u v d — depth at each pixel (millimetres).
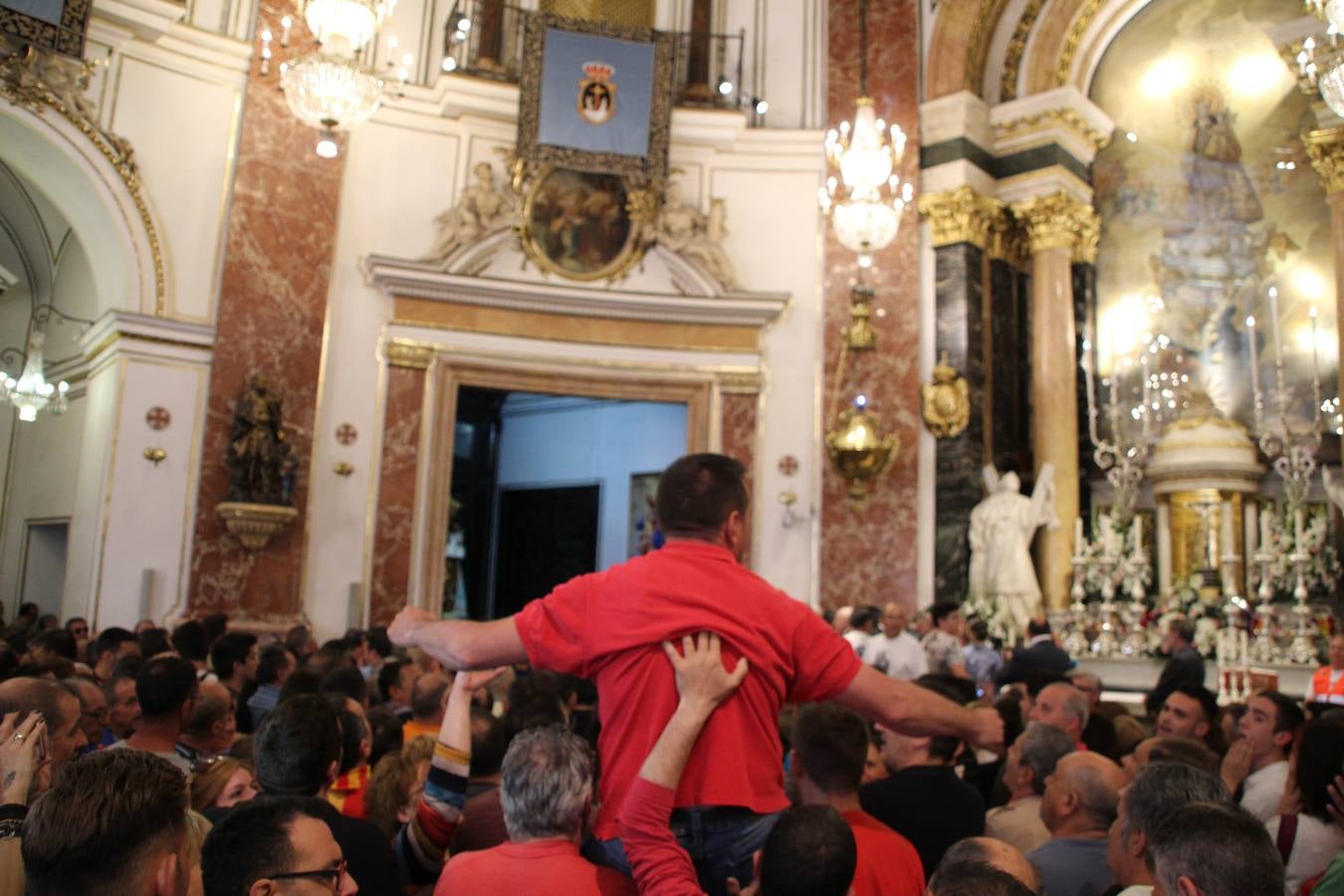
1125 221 14508
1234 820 2225
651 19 14984
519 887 2244
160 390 12031
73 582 12477
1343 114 7902
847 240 11922
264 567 12164
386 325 13203
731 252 14305
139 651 6574
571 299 13680
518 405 18578
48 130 11469
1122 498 13102
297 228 12758
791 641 2342
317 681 4688
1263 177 13633
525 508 18344
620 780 2244
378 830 2971
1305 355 13109
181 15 12055
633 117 13633
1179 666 7824
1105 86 14820
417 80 13867
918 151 14141
